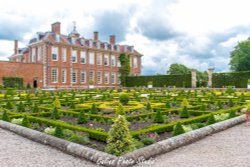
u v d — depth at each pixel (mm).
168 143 6996
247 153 6602
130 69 57875
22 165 5820
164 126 9102
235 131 9344
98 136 8039
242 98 18812
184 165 5766
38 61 46500
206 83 49500
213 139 8156
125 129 6441
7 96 23484
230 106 16797
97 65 53750
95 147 7406
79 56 50688
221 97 21844
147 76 53000
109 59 55969
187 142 7570
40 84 44125
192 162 5957
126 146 6340
